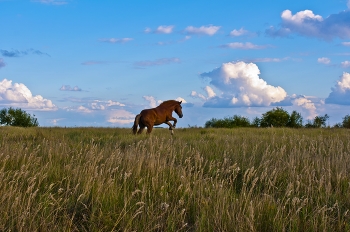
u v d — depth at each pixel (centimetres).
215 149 1079
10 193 564
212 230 532
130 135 1516
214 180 729
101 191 628
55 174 726
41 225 517
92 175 695
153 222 549
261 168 830
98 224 542
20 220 498
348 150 1056
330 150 1012
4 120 3791
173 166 812
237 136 1501
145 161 823
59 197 612
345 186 714
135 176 725
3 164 774
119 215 543
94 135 1595
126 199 591
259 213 561
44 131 1750
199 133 1783
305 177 741
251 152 1016
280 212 573
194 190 648
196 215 572
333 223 561
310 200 625
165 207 561
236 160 883
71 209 593
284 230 516
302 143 1138
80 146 1098
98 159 823
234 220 538
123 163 816
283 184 739
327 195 647
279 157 905
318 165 818
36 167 772
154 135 1530
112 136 1462
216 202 601
